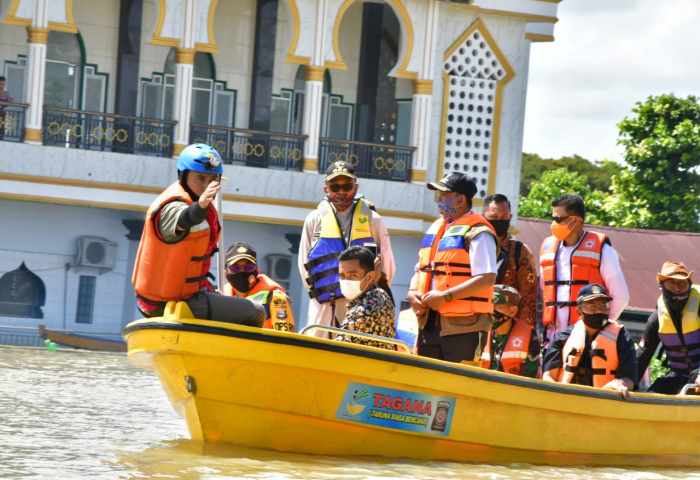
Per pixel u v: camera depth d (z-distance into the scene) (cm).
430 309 966
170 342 845
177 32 2536
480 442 939
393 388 883
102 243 2630
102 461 838
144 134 2584
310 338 845
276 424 877
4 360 1800
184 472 801
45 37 2431
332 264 1032
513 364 1038
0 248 2569
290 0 2606
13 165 2431
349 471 837
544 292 1120
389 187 2741
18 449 883
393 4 2700
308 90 2650
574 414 979
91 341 2334
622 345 1020
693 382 1106
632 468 1000
